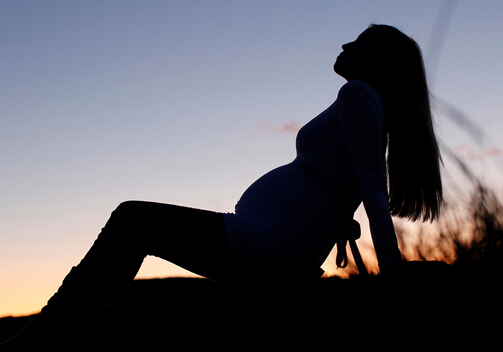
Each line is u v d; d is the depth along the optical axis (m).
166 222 1.63
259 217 1.68
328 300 1.70
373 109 1.67
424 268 1.49
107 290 1.63
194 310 1.72
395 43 1.87
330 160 1.73
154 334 1.73
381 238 1.54
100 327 1.71
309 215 1.69
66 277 1.65
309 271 1.70
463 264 2.04
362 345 1.51
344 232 1.88
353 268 2.68
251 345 1.61
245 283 1.66
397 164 1.81
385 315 1.50
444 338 1.41
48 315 1.61
